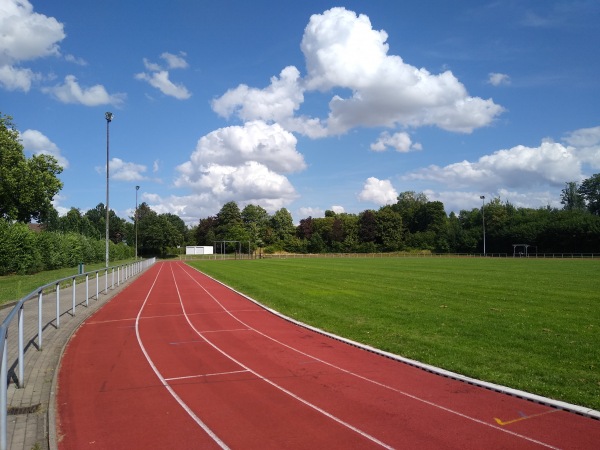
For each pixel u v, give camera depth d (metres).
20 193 47.34
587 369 9.45
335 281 29.97
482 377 9.08
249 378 9.28
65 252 49.50
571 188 121.50
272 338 13.21
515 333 12.84
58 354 11.25
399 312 16.72
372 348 11.70
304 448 6.12
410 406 7.65
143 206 156.38
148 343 12.66
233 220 133.50
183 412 7.46
